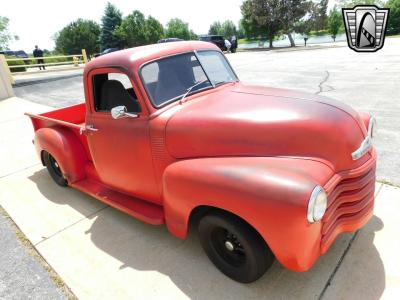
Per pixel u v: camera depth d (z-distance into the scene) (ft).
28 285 9.33
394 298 7.70
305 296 8.02
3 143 22.98
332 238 7.60
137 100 9.82
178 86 10.20
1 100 40.40
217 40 103.04
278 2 135.54
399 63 41.73
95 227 11.83
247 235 7.50
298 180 6.72
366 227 10.07
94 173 13.32
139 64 9.62
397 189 11.94
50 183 15.97
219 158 8.26
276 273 8.76
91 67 10.71
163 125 9.24
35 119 15.49
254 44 168.04
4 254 10.78
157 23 205.05
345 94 26.66
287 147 7.82
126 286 8.95
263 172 7.13
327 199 7.01
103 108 11.05
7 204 14.16
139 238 10.93
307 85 32.14
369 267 8.63
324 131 7.76
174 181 8.46
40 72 69.77
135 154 10.11
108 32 204.03
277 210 6.61
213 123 8.64
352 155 7.76
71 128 13.43
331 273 8.57
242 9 146.72
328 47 86.63
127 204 11.23
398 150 15.12
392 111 21.06
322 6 141.18
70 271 9.72
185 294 8.50
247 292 8.32
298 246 6.76
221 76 11.63
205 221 8.32
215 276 8.97
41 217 12.87
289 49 95.04
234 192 7.15
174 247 10.29
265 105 8.92
